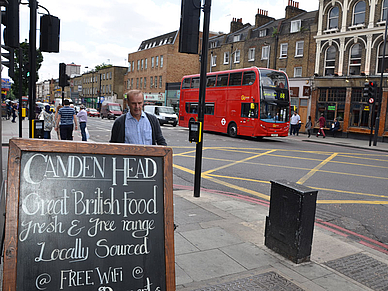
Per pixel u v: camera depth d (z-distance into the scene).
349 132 24.70
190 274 3.40
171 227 2.40
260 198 6.80
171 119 30.64
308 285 3.30
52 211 2.17
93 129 23.42
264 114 18.56
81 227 2.22
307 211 3.77
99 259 2.21
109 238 2.27
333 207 6.35
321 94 26.81
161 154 2.50
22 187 2.13
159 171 2.50
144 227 2.37
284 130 19.17
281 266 3.69
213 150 13.81
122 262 2.26
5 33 4.88
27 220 2.10
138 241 2.33
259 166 10.43
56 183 2.22
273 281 3.33
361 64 24.14
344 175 9.56
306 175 9.32
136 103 3.34
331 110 26.06
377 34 23.05
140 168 2.46
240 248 4.11
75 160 2.31
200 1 5.63
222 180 8.33
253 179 8.56
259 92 18.48
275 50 30.95
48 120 11.39
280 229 3.98
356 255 4.13
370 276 3.63
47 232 2.13
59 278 2.10
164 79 47.25
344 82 24.83
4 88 27.20
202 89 6.07
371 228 5.31
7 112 31.06
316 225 5.26
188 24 5.64
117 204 2.34
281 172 9.61
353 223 5.51
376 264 3.92
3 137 13.44
